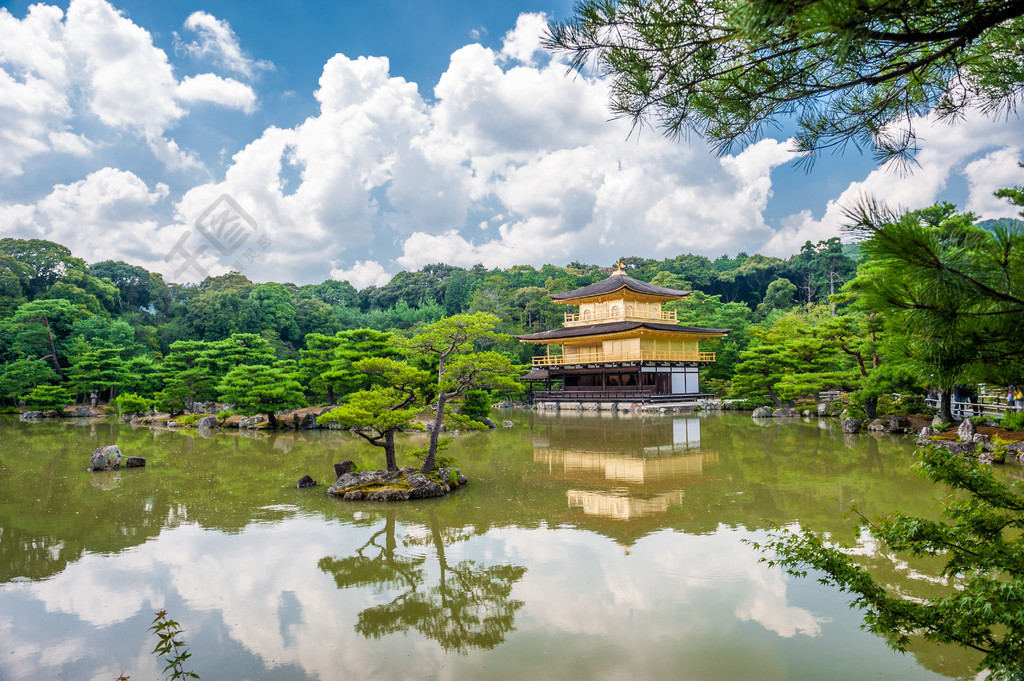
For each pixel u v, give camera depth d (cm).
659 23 442
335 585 1177
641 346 6041
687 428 3884
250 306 7238
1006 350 406
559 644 924
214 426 4266
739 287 11131
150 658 899
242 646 933
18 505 1845
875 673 820
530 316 8925
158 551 1391
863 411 3559
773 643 912
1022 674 462
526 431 3862
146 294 8281
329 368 4669
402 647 926
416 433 3747
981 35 502
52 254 7150
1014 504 541
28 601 1115
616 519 1609
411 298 11394
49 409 5350
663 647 906
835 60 436
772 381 4809
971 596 495
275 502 1862
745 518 1591
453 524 1588
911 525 573
